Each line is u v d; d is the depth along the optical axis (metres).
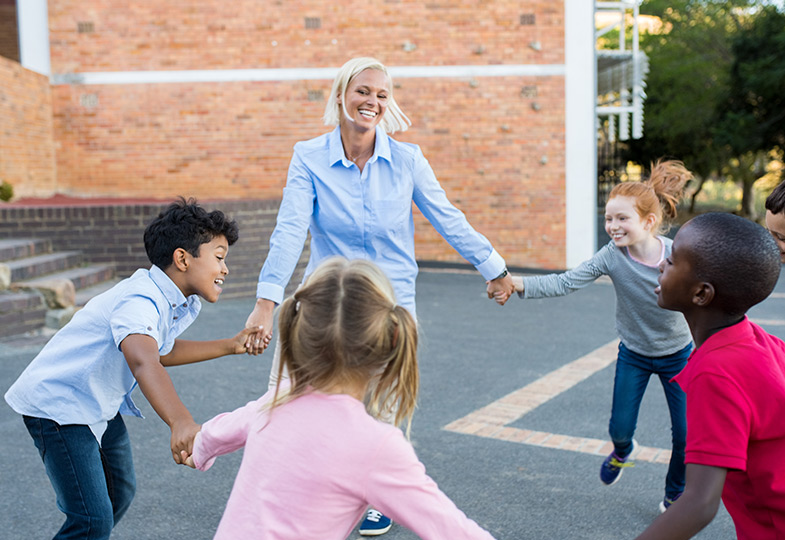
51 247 9.96
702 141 33.00
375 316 1.60
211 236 2.36
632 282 3.45
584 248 14.38
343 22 14.12
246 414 1.79
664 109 32.12
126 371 2.38
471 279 12.50
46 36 14.19
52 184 14.30
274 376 2.89
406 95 14.26
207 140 14.33
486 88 14.21
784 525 1.68
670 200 3.53
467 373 6.38
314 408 1.62
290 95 14.25
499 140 14.29
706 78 31.31
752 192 33.41
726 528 3.53
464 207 14.39
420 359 6.86
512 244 14.44
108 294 2.35
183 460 1.99
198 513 3.62
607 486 4.00
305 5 14.09
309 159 3.29
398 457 1.56
